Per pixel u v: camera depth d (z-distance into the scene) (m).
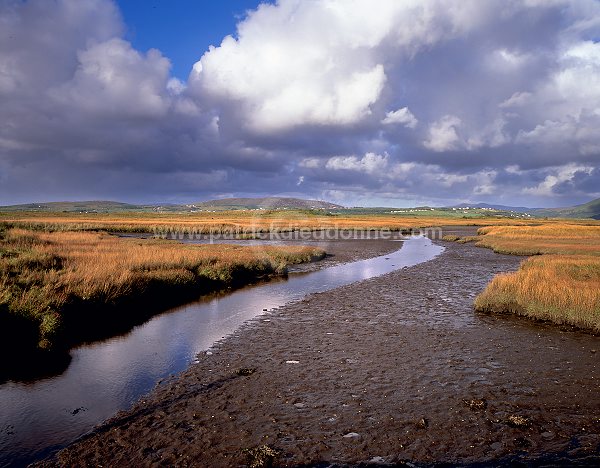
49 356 11.60
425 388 9.36
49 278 16.30
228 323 15.49
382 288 22.84
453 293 21.30
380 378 9.98
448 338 13.27
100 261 22.70
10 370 10.52
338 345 12.66
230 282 24.84
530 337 13.34
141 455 6.73
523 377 9.99
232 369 10.69
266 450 6.75
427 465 6.41
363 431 7.46
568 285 17.48
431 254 43.53
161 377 10.20
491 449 6.83
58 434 7.44
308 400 8.78
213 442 7.11
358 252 45.84
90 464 6.48
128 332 14.25
